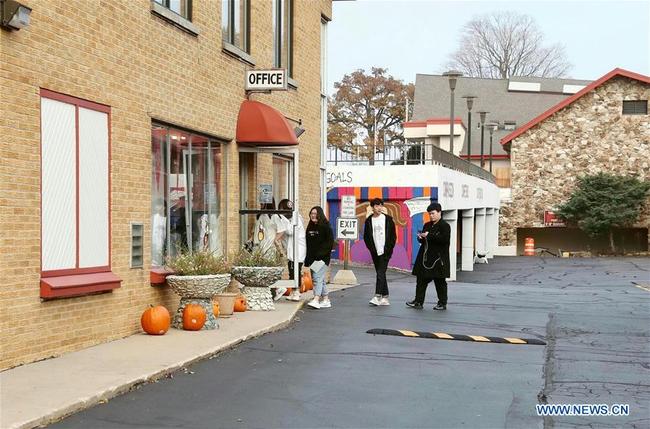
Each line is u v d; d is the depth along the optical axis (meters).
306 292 17.38
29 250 8.55
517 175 50.50
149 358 9.09
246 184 15.98
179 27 12.25
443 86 62.09
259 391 8.03
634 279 29.92
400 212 29.72
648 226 48.44
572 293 20.70
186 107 12.53
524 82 62.38
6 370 8.19
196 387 8.10
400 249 29.80
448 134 52.88
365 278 25.12
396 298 17.69
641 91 48.91
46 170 8.95
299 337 11.59
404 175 29.38
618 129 49.31
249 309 13.86
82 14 9.59
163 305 11.77
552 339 12.02
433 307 15.91
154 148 11.74
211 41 13.48
